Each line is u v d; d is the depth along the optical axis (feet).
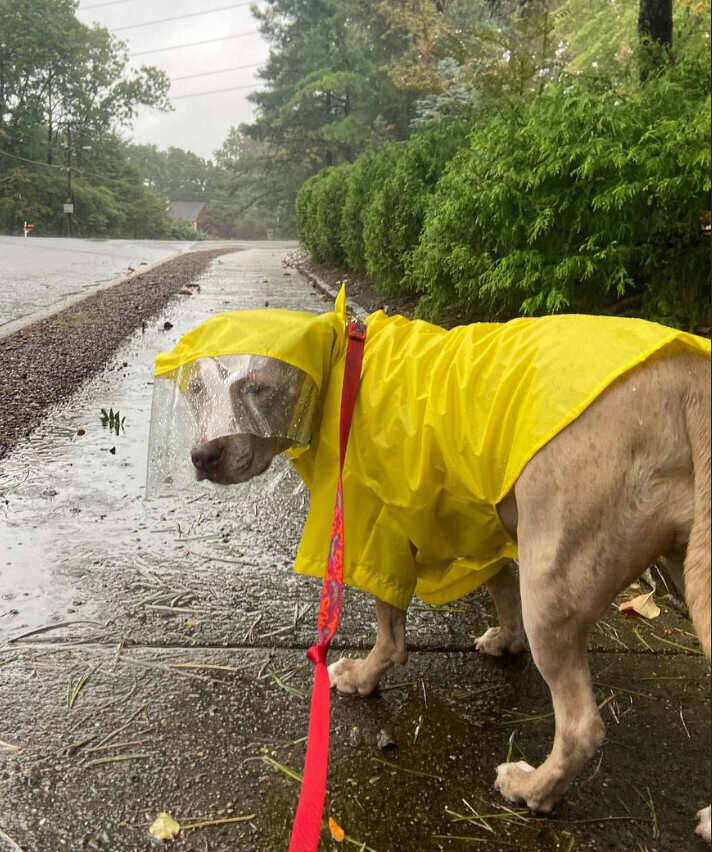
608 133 6.63
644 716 3.37
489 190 7.20
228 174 145.48
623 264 6.57
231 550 4.83
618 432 2.44
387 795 2.93
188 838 2.69
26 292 15.42
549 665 2.69
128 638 3.86
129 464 6.13
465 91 14.51
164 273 21.04
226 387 3.01
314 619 4.09
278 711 3.38
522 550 2.67
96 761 3.04
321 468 3.24
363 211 15.40
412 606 4.31
